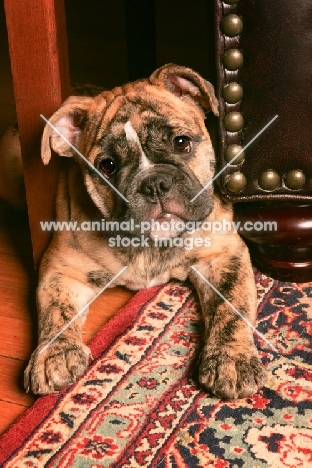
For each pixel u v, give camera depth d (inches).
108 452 50.1
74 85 89.9
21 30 61.7
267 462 48.3
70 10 170.4
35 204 70.2
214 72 62.2
